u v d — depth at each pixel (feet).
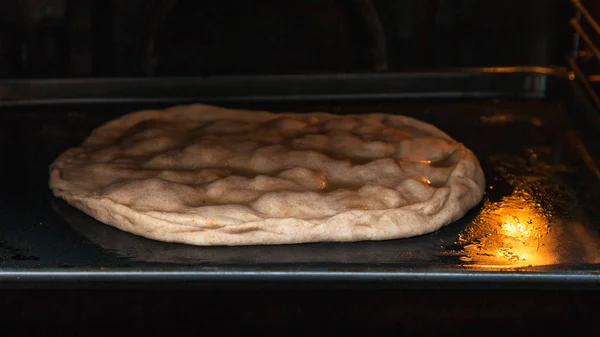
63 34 3.94
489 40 4.03
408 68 4.02
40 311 2.99
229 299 2.99
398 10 3.98
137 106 3.92
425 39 4.02
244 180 3.28
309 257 3.09
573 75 3.97
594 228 3.24
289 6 3.96
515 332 3.01
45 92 3.92
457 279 2.93
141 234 3.15
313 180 3.30
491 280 2.93
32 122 3.79
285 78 3.96
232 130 3.64
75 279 2.92
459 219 3.26
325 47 4.02
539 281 2.93
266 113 3.75
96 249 3.11
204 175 3.33
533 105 3.95
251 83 3.96
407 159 3.46
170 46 3.99
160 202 3.19
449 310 3.00
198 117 3.74
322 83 3.97
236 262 3.06
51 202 3.33
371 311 3.00
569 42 4.03
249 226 3.12
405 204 3.21
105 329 3.01
